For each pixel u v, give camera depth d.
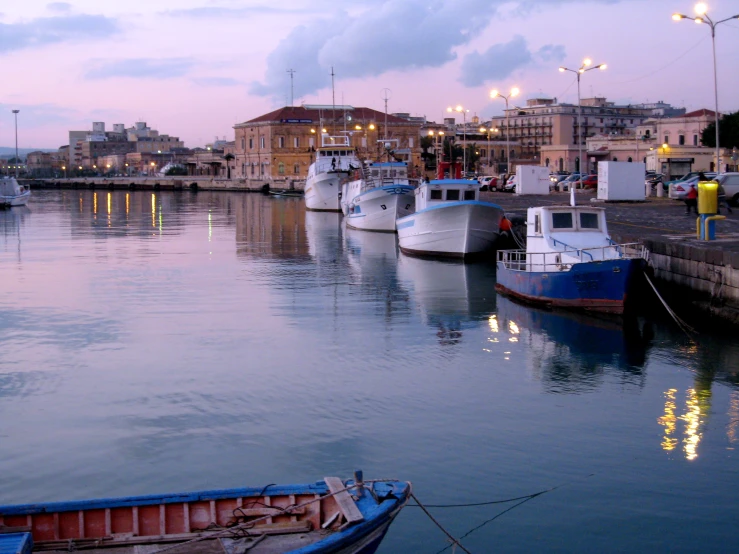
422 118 152.75
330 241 55.41
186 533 10.29
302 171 154.62
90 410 18.25
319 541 9.46
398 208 59.78
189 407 18.38
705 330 25.06
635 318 26.97
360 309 29.73
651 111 186.75
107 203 112.44
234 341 24.64
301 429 16.95
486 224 42.88
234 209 95.50
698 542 12.45
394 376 20.83
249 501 10.53
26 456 15.63
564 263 28.28
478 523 13.08
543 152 131.62
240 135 165.88
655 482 14.47
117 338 25.11
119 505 10.24
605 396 19.16
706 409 18.20
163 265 42.47
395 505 10.18
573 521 13.10
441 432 16.80
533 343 24.16
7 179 102.25
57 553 9.83
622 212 46.62
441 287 34.78
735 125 94.44
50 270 40.47
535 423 17.33
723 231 34.06
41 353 23.33
